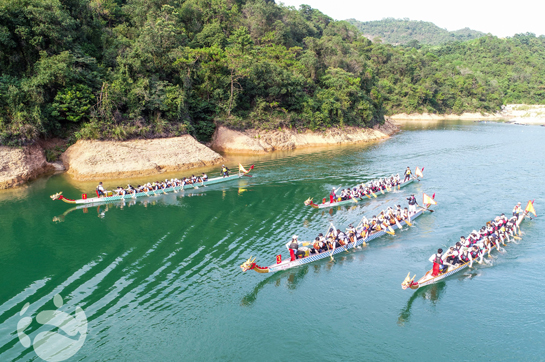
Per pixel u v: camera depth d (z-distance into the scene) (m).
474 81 140.75
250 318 16.75
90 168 38.72
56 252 22.72
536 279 19.81
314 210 30.44
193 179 36.94
